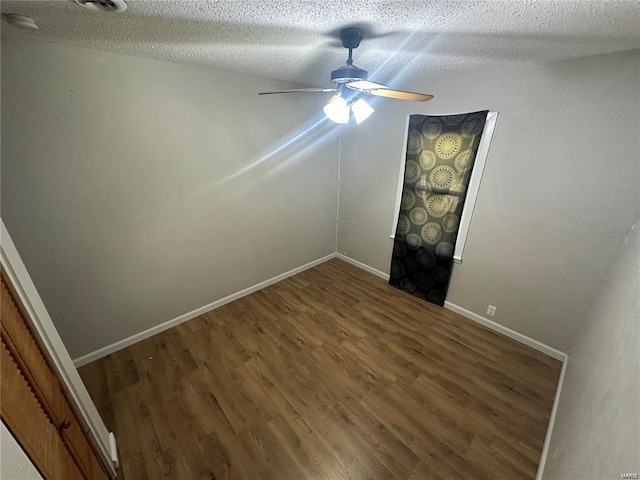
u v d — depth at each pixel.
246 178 2.72
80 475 1.16
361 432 1.71
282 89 2.69
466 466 1.54
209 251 2.67
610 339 1.24
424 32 1.37
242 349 2.36
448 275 2.81
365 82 1.40
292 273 3.56
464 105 2.35
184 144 2.24
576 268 2.04
